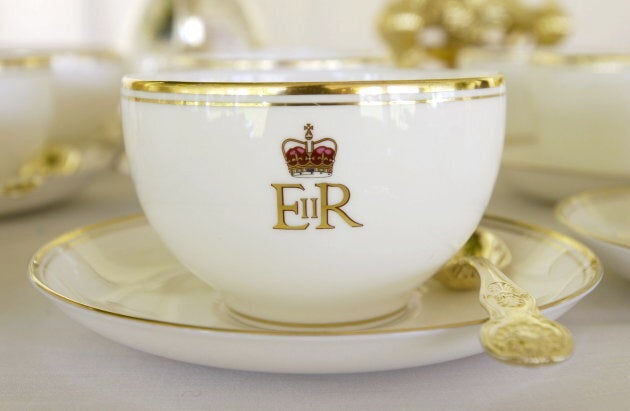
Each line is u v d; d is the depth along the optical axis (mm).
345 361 232
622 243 290
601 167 418
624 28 721
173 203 255
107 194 479
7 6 845
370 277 256
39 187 404
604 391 238
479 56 466
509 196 465
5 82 401
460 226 262
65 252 309
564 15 559
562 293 269
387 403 233
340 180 241
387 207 246
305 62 402
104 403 234
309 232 245
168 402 235
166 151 250
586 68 408
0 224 406
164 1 600
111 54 535
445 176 249
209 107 241
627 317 286
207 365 244
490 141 259
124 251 328
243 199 245
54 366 256
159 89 248
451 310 282
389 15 561
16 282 326
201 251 260
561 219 326
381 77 315
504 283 262
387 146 240
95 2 856
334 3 856
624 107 405
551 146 432
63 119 512
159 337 237
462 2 548
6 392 240
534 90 433
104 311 243
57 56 500
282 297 261
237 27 614
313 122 237
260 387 242
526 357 212
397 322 272
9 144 415
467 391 239
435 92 242
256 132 239
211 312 281
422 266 263
